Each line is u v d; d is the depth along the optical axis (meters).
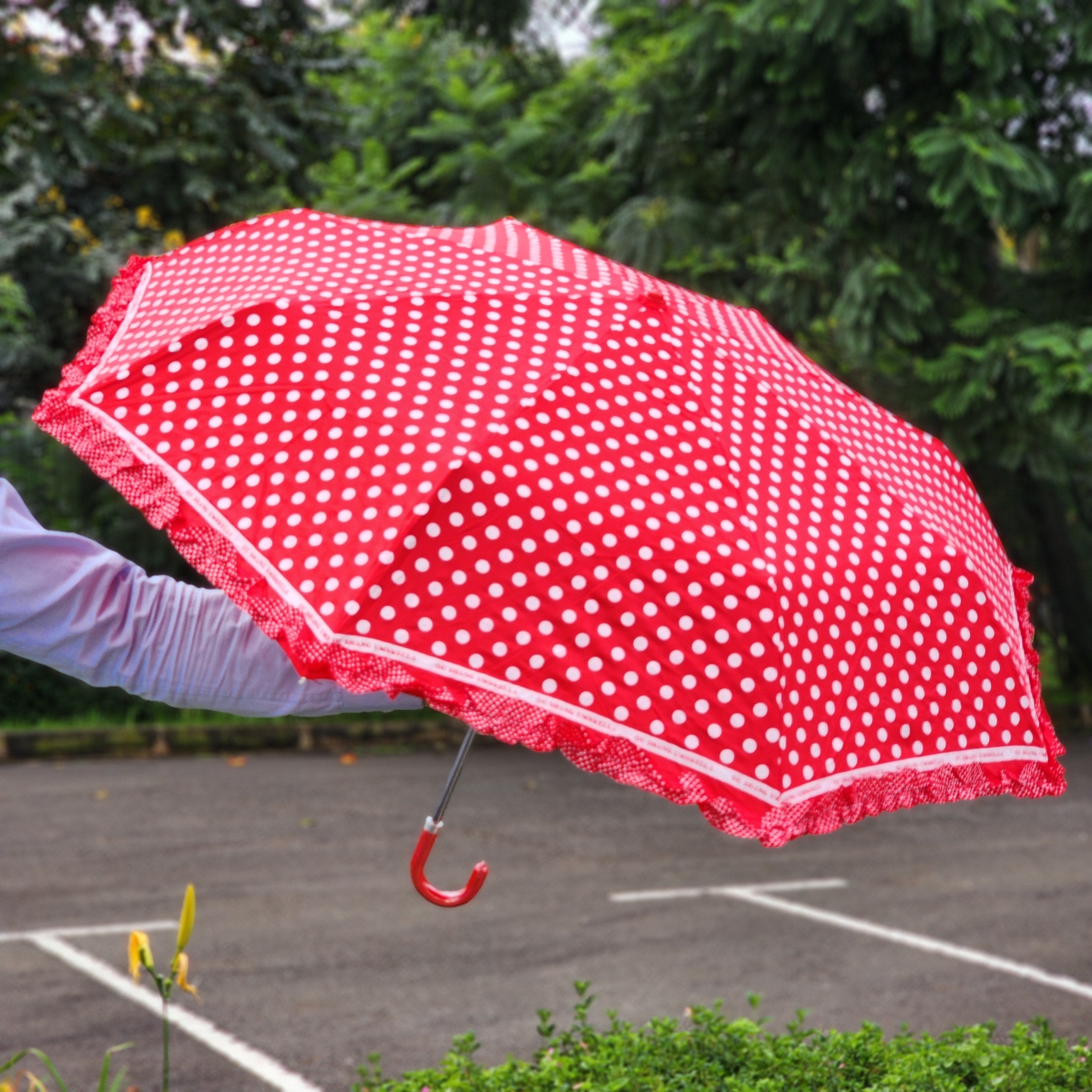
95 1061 4.63
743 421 2.21
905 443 2.56
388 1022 5.08
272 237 2.43
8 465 13.05
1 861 7.86
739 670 1.88
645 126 12.62
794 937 6.42
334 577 1.79
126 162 12.55
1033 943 6.36
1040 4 11.38
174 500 1.87
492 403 1.99
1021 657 2.42
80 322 13.59
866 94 11.84
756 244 12.82
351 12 15.52
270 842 8.59
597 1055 3.38
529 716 1.77
